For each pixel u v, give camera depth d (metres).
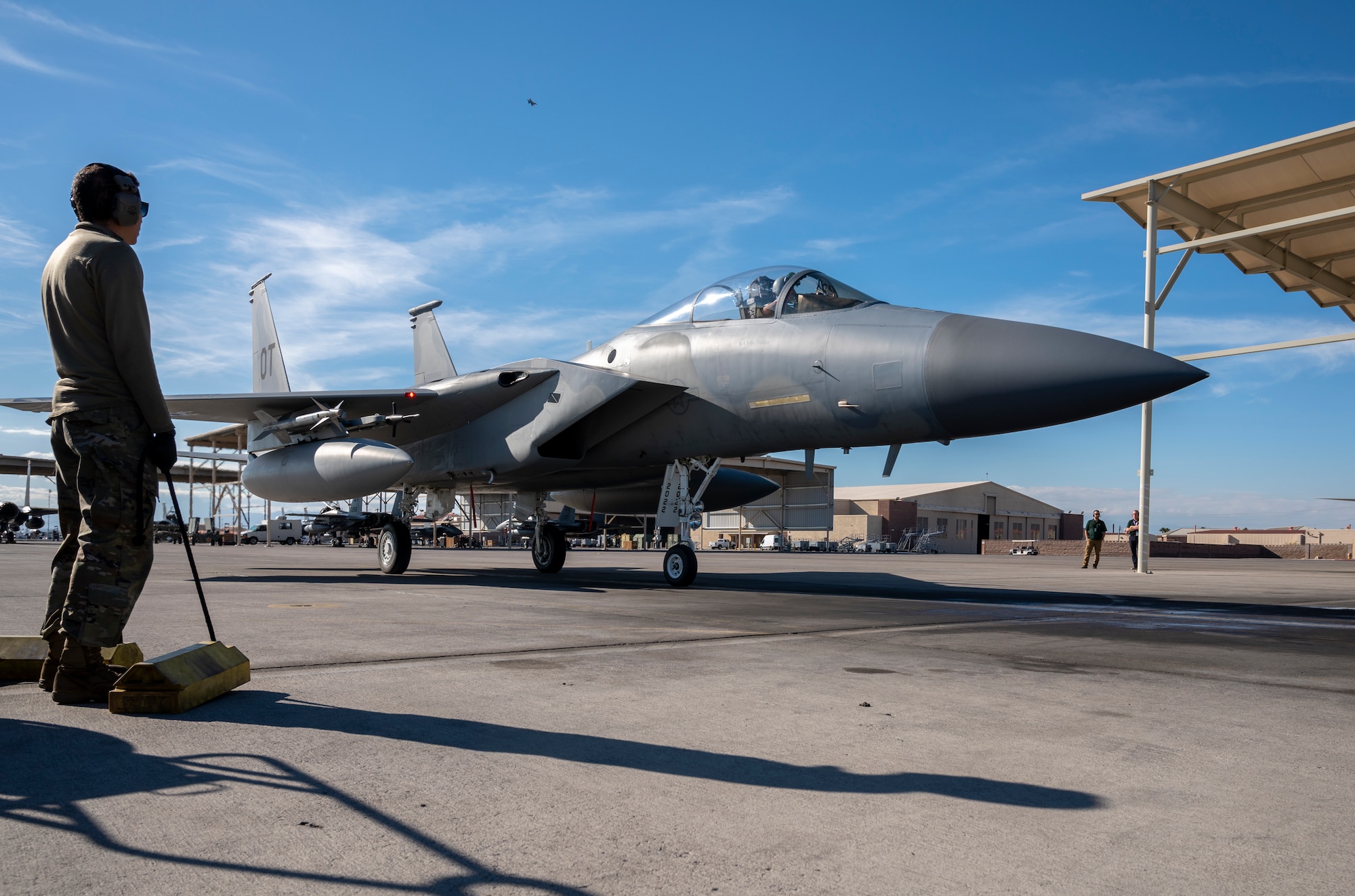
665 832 2.18
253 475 14.02
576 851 2.04
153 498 3.66
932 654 5.34
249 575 14.35
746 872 1.92
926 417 9.05
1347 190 17.30
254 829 2.16
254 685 4.01
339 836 2.12
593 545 60.56
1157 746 3.08
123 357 3.48
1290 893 1.84
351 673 4.35
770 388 10.34
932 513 85.50
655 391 11.57
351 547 45.56
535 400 12.37
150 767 2.68
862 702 3.76
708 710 3.55
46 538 74.81
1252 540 103.56
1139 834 2.20
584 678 4.28
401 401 13.12
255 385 20.34
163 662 3.46
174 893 1.79
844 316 10.09
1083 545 69.62
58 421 3.50
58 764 2.69
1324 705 3.89
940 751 2.96
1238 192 17.78
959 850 2.07
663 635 6.10
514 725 3.25
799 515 60.28
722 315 11.33
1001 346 8.55
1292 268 20.45
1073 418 8.39
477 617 7.28
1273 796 2.52
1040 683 4.36
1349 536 95.62
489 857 2.00
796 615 7.87
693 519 11.83
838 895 1.81
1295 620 8.33
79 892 1.78
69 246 3.53
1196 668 4.96
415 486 14.96
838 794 2.48
